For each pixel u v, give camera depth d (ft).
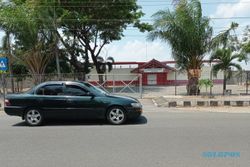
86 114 42.01
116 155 26.13
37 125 42.37
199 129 37.09
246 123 41.32
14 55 106.93
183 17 95.66
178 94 103.91
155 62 189.57
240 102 64.95
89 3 127.54
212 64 109.60
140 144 29.81
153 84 191.72
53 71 138.51
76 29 132.67
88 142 31.17
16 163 24.41
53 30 109.40
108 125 41.22
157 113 53.26
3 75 81.15
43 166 23.54
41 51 105.60
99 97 42.09
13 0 115.85
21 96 42.68
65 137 33.94
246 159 24.47
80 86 42.65
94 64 145.59
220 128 37.63
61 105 42.09
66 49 133.08
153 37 98.78
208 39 97.40
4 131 38.42
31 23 101.60
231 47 104.22
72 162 24.41
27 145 30.42
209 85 96.22
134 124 41.52
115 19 132.16
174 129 37.27
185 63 99.35
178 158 24.94
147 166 23.03
